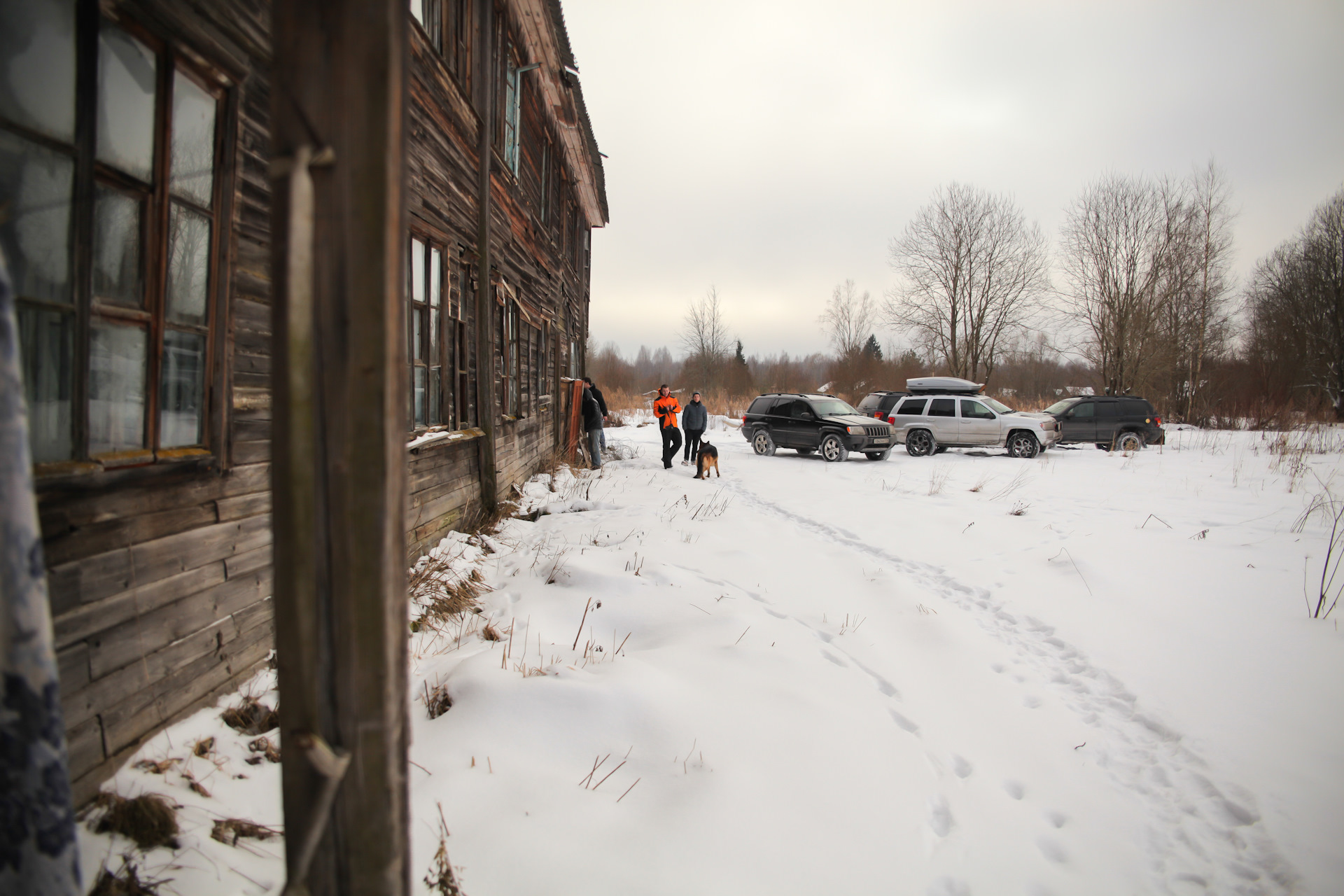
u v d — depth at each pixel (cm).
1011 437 1712
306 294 124
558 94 1137
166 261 248
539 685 330
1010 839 280
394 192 127
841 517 896
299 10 123
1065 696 413
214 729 264
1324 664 427
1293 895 253
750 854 246
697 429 1463
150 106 238
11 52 186
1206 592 564
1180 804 310
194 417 274
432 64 547
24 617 116
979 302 3944
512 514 801
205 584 274
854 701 377
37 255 200
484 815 250
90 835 200
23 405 117
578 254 1794
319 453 128
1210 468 1388
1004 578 633
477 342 719
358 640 130
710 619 465
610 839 244
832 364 5525
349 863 133
